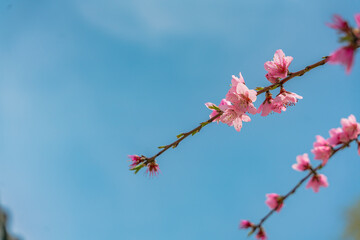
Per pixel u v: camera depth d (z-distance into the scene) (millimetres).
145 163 1058
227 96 1077
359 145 1003
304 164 1019
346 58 877
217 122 1096
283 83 1060
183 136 1063
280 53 1062
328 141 1009
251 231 986
